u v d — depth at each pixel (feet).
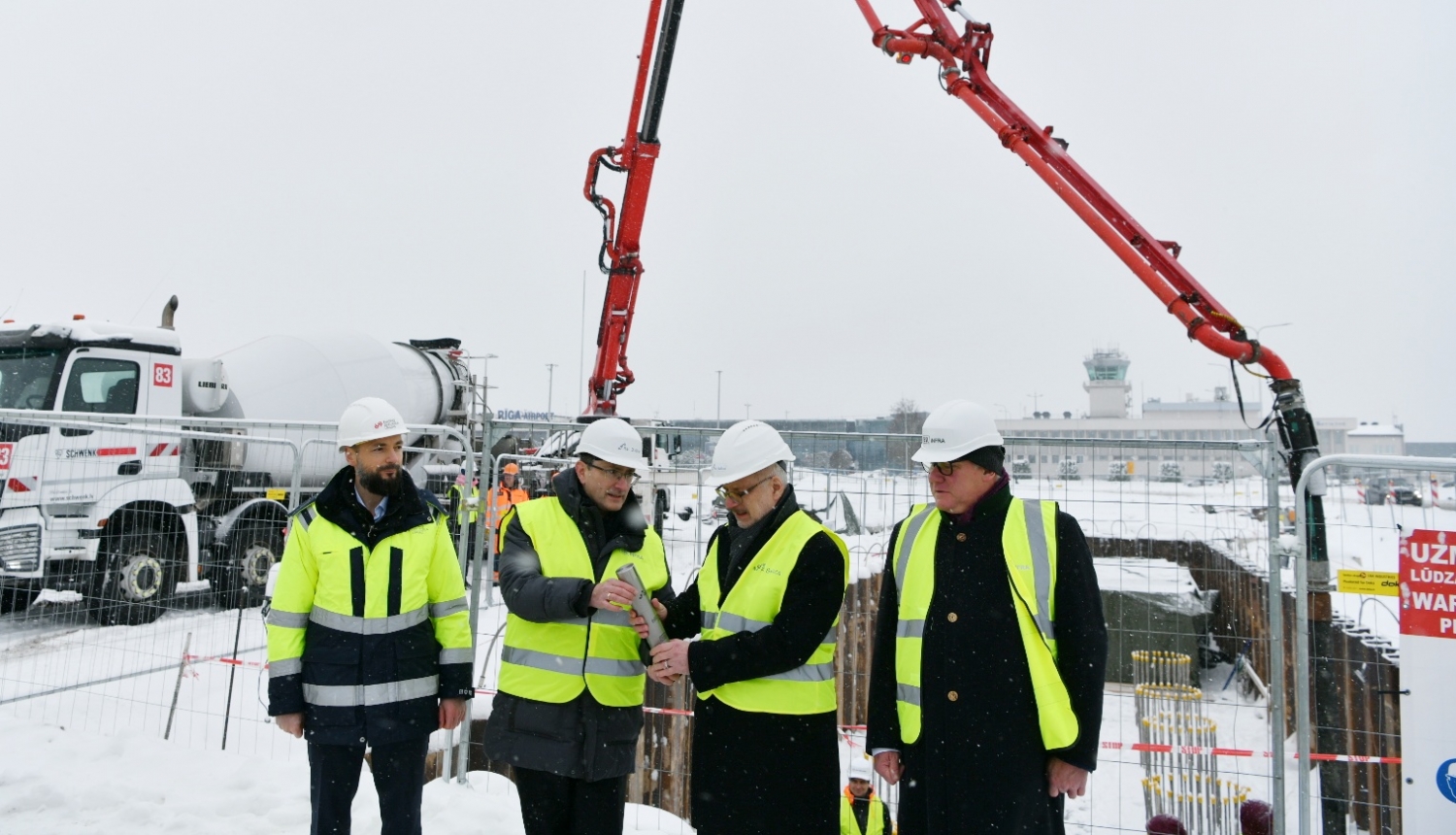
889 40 28.81
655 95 36.73
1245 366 23.59
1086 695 9.37
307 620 11.27
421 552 11.49
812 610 9.87
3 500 26.20
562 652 11.00
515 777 11.19
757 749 10.00
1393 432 209.56
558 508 11.35
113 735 16.35
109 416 22.00
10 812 13.61
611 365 40.34
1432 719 11.18
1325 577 14.96
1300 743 12.27
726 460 10.29
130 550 28.68
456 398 44.52
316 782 11.05
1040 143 27.07
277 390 36.45
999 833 9.25
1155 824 15.79
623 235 39.32
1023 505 10.03
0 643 24.63
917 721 9.84
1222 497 14.79
